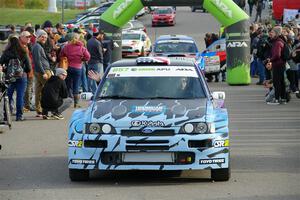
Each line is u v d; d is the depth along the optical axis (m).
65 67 40.34
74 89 41.09
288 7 77.50
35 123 34.75
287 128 32.41
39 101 36.88
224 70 59.66
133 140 19.95
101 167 20.20
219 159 20.20
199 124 20.17
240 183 20.73
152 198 18.86
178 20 142.00
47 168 23.56
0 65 31.73
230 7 54.28
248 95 47.81
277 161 24.31
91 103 22.22
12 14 139.88
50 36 40.44
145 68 23.62
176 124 20.11
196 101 21.88
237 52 54.78
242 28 54.53
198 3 54.53
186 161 20.03
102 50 45.97
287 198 18.67
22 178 21.89
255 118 36.03
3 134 31.36
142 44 85.00
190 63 23.97
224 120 20.62
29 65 34.62
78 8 158.62
